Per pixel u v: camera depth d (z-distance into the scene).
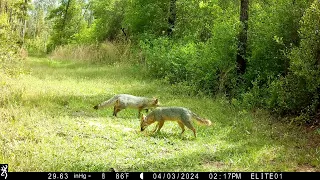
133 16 24.11
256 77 12.89
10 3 19.80
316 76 9.76
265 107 11.20
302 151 7.59
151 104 10.80
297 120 9.89
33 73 18.47
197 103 12.09
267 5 13.80
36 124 8.95
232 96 12.80
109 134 8.65
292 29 11.98
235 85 13.09
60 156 6.99
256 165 6.78
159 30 23.08
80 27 50.00
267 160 7.10
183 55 16.02
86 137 8.41
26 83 13.96
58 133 8.50
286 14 12.07
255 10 14.21
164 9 23.53
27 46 49.06
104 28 34.19
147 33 22.84
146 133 8.95
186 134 9.01
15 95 11.60
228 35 13.39
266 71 12.47
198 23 19.17
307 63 9.91
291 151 7.61
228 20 14.63
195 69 14.47
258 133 8.92
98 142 7.99
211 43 14.13
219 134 8.98
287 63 11.96
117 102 10.68
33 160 6.61
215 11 16.11
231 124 9.91
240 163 6.88
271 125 9.79
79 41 40.28
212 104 11.91
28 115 9.47
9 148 7.22
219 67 13.67
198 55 14.94
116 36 31.92
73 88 14.22
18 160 6.57
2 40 15.52
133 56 23.19
